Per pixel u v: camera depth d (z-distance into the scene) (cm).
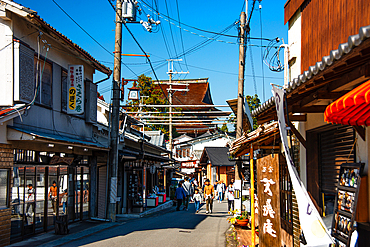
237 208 1463
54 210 1178
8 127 905
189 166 4516
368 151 448
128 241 962
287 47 841
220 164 3322
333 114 392
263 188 703
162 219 1557
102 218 1480
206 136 4434
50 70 1166
